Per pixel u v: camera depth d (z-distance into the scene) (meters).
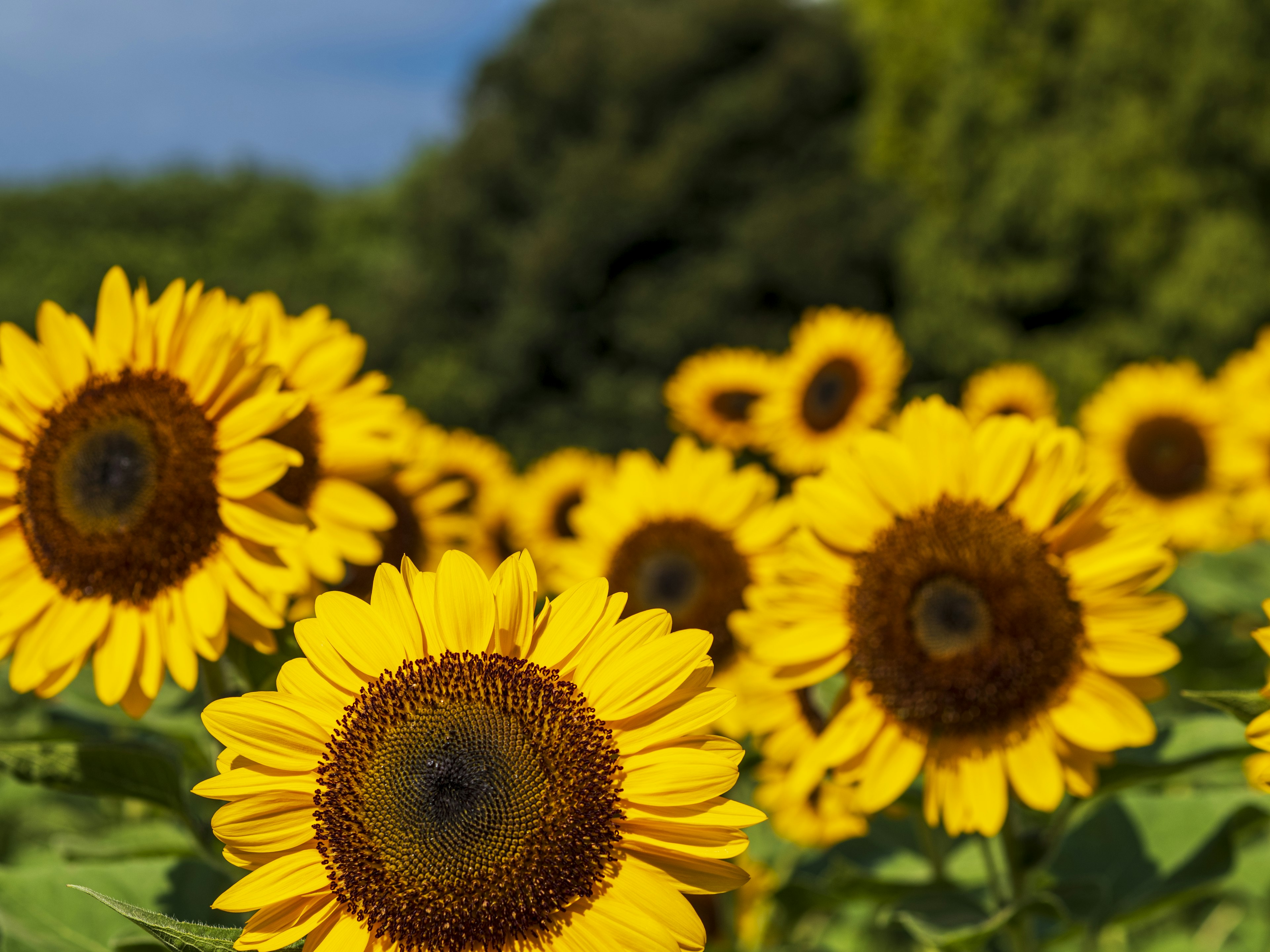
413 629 2.07
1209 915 5.65
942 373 27.16
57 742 2.78
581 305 30.98
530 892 1.92
